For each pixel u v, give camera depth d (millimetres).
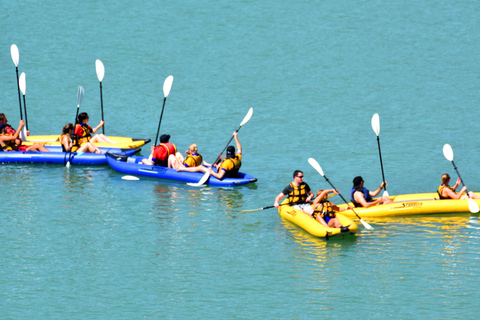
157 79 101938
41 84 98688
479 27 130375
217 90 96438
